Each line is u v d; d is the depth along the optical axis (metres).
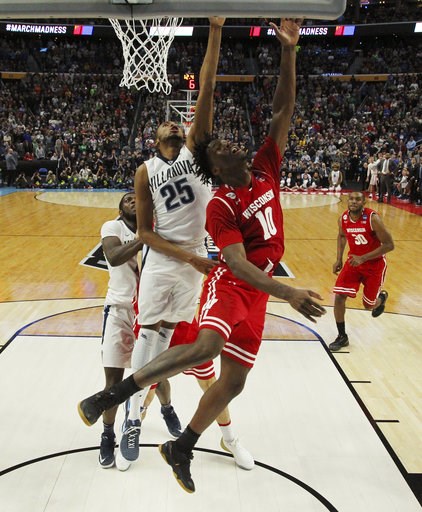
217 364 5.03
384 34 28.48
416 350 5.55
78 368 4.89
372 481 3.32
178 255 3.12
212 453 3.61
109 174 21.36
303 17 2.29
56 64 28.14
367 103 26.59
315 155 22.53
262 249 2.75
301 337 5.81
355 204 5.39
